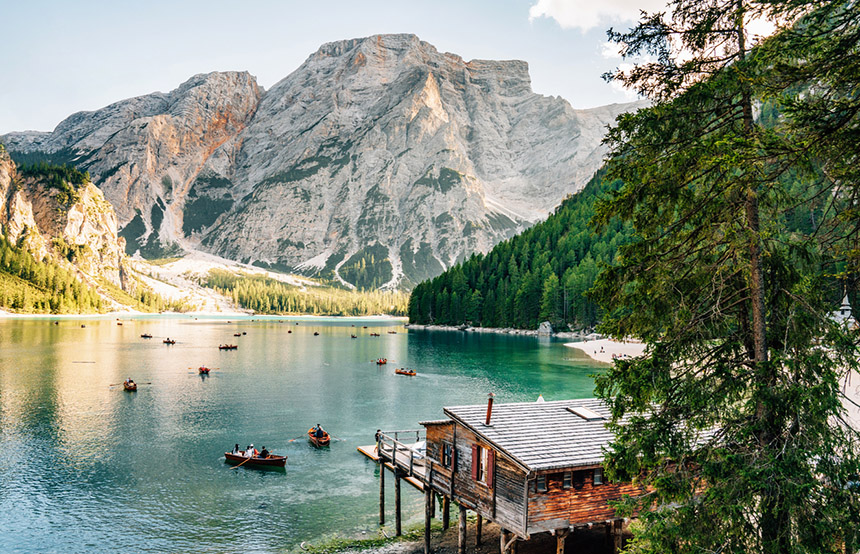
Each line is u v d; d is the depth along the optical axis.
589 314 177.62
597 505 24.69
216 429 59.19
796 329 13.94
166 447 52.19
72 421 61.38
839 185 13.82
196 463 47.62
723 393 14.84
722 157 12.97
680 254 15.69
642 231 16.12
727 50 14.88
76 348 134.50
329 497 40.09
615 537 25.42
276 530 34.53
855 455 13.23
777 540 13.27
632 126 15.25
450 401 75.62
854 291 14.19
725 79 14.00
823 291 14.35
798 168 13.55
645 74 15.41
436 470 30.08
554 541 30.06
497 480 25.33
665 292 15.47
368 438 56.34
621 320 16.12
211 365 112.50
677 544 14.63
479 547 31.41
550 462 23.23
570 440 25.50
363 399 76.75
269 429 59.56
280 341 178.62
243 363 117.50
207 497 39.97
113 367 104.06
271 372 103.69
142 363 111.44
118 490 41.06
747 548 13.84
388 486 42.50
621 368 15.83
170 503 38.78
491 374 100.62
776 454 13.51
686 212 15.59
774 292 14.80
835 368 13.41
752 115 14.70
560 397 78.62
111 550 31.84
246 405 72.12
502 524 24.78
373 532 34.16
